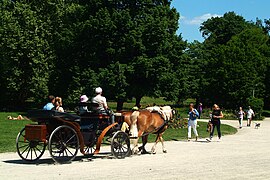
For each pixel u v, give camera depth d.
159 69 43.31
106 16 44.25
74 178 11.16
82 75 44.72
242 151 19.33
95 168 13.12
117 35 44.47
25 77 55.41
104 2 46.31
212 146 21.67
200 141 25.00
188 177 11.70
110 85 41.81
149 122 17.28
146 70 42.78
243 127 42.75
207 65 75.88
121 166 13.68
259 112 63.69
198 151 19.06
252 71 69.38
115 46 44.50
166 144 22.50
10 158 15.33
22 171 12.30
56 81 50.28
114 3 46.03
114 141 15.85
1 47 53.94
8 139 21.28
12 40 52.72
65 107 48.47
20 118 39.34
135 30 43.97
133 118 16.95
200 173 12.47
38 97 55.38
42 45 54.28
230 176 12.06
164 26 44.47
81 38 46.28
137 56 43.97
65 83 49.19
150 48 44.78
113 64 43.12
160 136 18.12
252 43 79.31
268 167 14.09
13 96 60.25
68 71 48.31
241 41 76.62
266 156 17.41
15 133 24.92
